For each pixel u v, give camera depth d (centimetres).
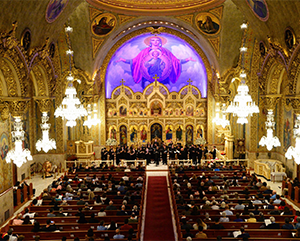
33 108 2745
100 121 3422
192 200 1588
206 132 3584
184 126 3588
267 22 1850
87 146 2898
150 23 3044
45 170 2644
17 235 1221
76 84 3212
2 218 1703
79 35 2634
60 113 1686
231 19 2531
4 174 1780
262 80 2375
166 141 3619
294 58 1648
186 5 2645
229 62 2816
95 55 2814
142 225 1611
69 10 1995
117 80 3606
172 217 1752
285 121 2533
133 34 3234
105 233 1246
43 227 1290
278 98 2394
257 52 2678
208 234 1247
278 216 1384
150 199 2053
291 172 2391
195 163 2980
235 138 3384
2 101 1603
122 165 2794
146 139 3612
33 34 1712
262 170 2567
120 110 3591
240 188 1875
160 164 3048
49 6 1675
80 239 1230
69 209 1563
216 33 2691
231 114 3372
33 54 1753
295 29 1606
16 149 1496
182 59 3606
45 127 1734
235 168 2477
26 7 1483
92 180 2050
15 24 1459
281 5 1594
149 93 3612
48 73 2088
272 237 1216
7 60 1495
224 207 1488
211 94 3459
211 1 2486
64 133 2878
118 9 2620
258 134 2791
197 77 3622
